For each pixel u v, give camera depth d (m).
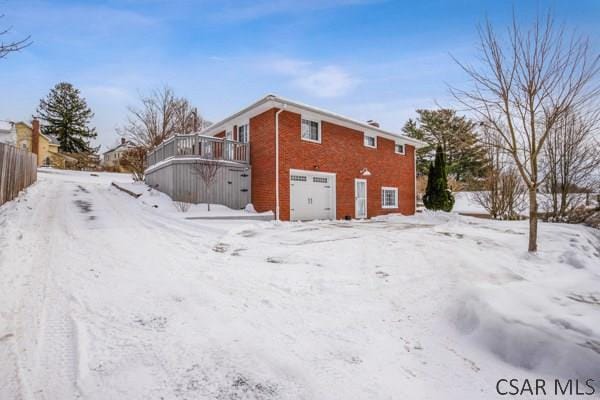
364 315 3.21
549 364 2.18
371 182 16.28
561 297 3.12
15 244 5.35
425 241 6.98
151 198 12.44
